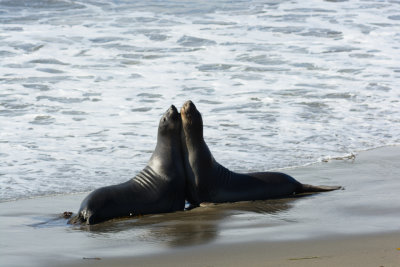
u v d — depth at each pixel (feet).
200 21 238.68
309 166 108.27
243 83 171.83
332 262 52.44
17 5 257.14
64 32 221.46
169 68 185.78
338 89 165.68
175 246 62.95
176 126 87.15
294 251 57.82
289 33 225.56
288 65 189.57
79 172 104.27
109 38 215.31
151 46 207.62
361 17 248.32
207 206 87.40
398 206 79.25
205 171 87.92
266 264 53.16
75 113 144.87
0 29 222.89
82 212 80.07
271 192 91.25
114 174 103.09
